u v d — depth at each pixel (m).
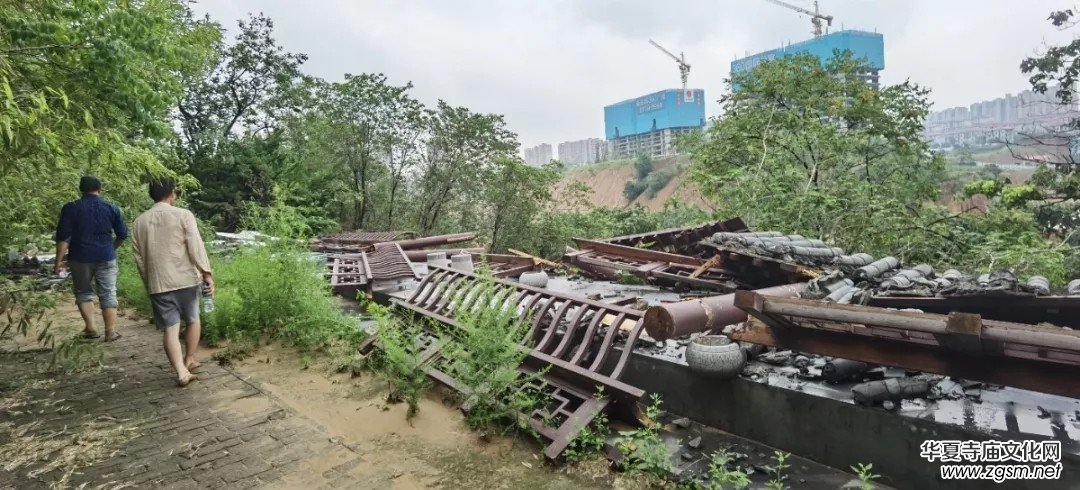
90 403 4.22
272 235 6.44
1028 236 11.20
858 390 3.16
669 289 7.32
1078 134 13.90
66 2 3.94
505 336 3.89
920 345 3.10
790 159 13.57
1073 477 2.60
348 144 19.16
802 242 6.69
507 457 3.42
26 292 4.80
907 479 2.99
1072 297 3.71
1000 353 2.78
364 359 5.08
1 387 4.52
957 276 5.41
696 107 58.69
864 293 4.71
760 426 3.60
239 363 5.21
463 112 19.44
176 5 7.16
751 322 3.81
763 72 14.45
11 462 3.31
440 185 20.27
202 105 19.25
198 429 3.78
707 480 3.09
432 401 4.27
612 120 67.69
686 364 4.02
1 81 3.29
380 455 3.45
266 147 18.48
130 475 3.18
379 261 8.70
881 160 15.04
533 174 19.66
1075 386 2.68
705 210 15.19
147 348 5.64
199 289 4.95
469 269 8.23
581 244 8.73
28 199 5.36
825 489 3.01
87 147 4.22
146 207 7.83
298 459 3.38
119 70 3.89
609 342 3.95
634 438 3.53
